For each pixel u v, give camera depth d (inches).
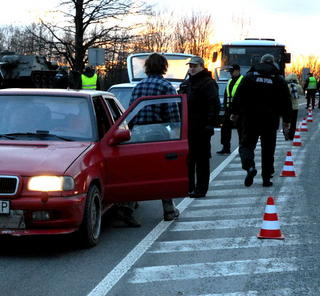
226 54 1171.9
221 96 1056.8
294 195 412.2
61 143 292.0
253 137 429.1
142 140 308.5
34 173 261.1
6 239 297.0
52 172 261.9
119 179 301.4
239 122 521.3
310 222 330.3
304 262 254.4
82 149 285.3
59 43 1653.5
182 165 309.6
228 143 652.7
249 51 1168.2
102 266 249.0
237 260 257.4
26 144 287.7
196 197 407.8
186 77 769.6
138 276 235.3
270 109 428.5
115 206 330.0
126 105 597.6
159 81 340.5
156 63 343.3
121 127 306.2
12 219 259.4
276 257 262.1
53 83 1485.0
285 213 353.7
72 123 306.0
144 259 259.1
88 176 273.1
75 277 234.2
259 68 426.0
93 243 279.4
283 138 832.3
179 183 309.3
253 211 361.4
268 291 217.9
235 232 308.5
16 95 318.7
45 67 1491.1
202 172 407.2
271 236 293.7
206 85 395.9
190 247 278.8
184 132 312.5
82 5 1648.6
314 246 280.5
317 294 215.0
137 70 795.4
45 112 310.2
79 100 316.2
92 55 1143.6
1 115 310.8
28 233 258.8
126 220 321.4
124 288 221.1
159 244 284.7
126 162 302.0
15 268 246.8
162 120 312.3
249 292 216.8
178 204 384.8
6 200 258.8
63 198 260.5
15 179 259.9
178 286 223.6
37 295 213.3
